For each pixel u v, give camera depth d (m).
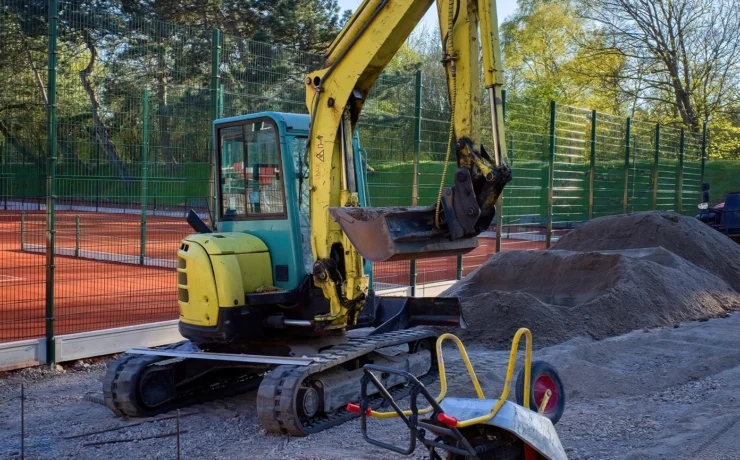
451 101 6.27
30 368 8.66
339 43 6.95
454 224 6.08
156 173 10.73
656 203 25.25
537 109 18.16
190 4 33.97
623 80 41.25
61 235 19.34
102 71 9.89
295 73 11.71
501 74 6.22
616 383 7.58
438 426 4.05
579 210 19.73
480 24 6.20
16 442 6.20
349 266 7.02
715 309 12.27
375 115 12.69
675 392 7.38
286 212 7.28
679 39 39.19
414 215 6.20
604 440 5.84
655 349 9.24
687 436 5.81
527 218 17.78
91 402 7.62
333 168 7.06
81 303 12.38
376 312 8.50
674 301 11.80
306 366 6.38
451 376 8.12
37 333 9.97
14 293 13.33
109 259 17.08
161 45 10.49
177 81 10.66
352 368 7.17
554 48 47.97
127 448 6.02
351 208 6.21
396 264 16.19
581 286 12.18
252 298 7.01
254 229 7.55
